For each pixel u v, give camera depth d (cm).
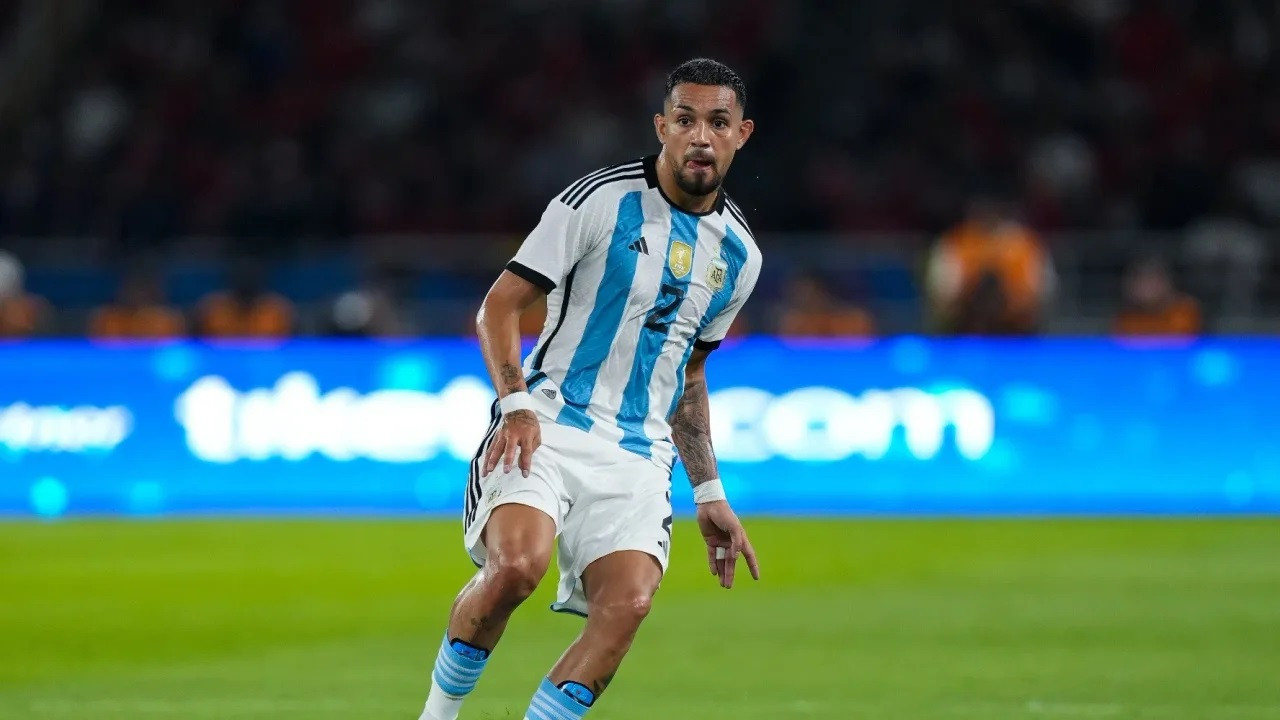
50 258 5541
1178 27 6975
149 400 4791
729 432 4716
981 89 6731
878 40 6950
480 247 5972
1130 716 2000
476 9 7200
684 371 1697
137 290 5116
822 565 3572
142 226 6162
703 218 1652
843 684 2227
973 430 4684
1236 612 2903
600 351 1636
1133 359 4681
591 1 7144
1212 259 5172
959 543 3947
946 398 4694
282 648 2578
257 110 6962
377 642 2636
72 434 4784
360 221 6325
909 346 4709
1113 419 4672
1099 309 5231
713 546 1750
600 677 1540
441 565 3597
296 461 4747
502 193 6500
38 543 4025
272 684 2250
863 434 4697
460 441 4709
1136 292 4950
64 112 6969
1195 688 2195
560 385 1641
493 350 1579
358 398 4747
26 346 4816
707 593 3167
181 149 6800
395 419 4731
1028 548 3850
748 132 1653
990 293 4909
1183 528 4244
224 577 3428
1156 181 6288
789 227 6372
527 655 2478
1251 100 6788
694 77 1603
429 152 6688
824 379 4709
